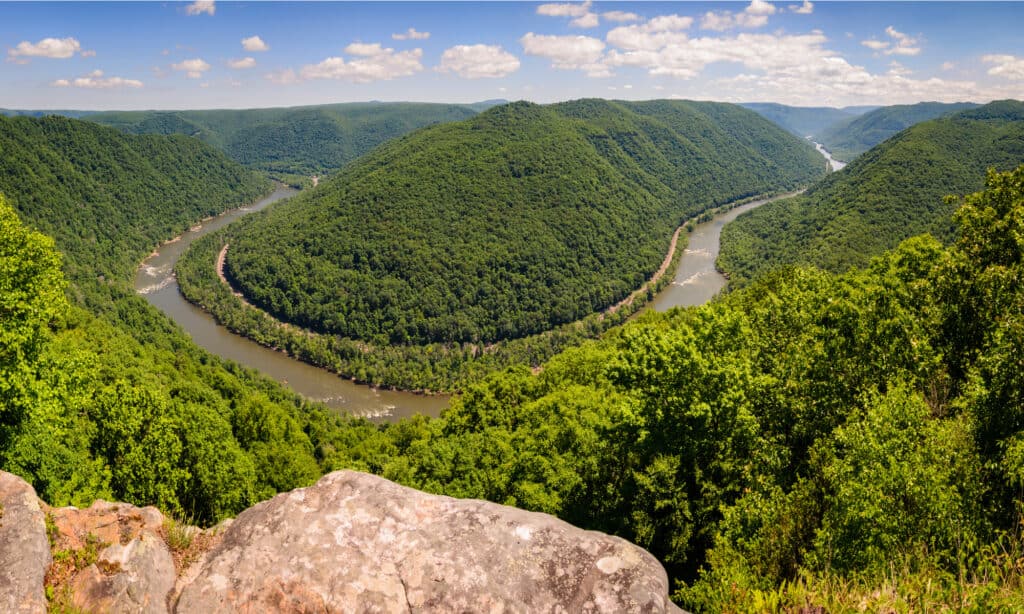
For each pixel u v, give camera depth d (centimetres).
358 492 727
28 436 2344
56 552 673
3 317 2181
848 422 1664
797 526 1327
